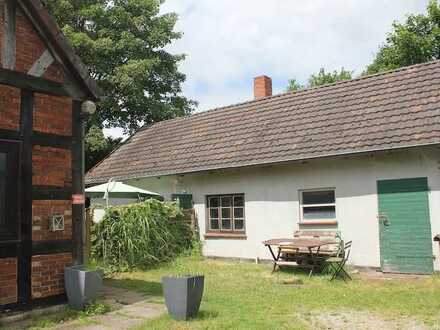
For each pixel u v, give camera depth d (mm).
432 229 11312
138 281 11438
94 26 23000
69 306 8250
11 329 7090
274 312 7902
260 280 11125
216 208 15859
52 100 8531
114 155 20266
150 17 24062
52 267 8250
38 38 8359
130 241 13250
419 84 13273
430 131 11227
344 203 12727
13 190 7750
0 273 7457
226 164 14672
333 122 13758
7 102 7785
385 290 9609
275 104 16828
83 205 8883
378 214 12125
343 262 11477
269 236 14211
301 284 10547
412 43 27062
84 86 8984
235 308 8172
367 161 12398
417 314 7660
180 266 13719
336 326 7059
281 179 14078
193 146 17156
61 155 8578
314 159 12930
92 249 13375
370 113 13203
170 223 15273
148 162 17891
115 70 21969
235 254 15023
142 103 23516
